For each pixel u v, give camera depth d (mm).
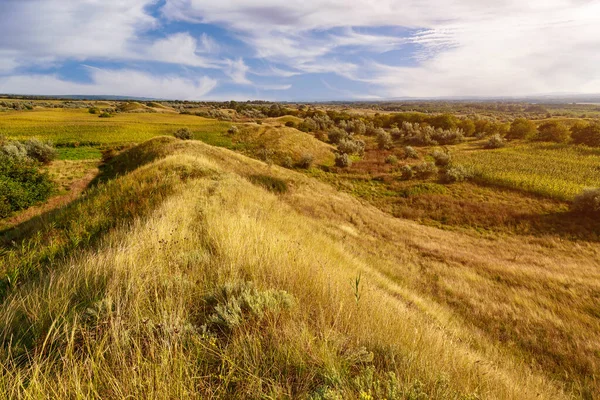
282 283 3246
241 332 2082
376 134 70188
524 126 61844
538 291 10891
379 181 35938
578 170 36219
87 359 1664
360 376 1857
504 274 12445
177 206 6832
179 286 2799
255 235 4805
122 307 2293
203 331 2123
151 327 2051
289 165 39562
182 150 26047
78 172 28922
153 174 12805
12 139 37438
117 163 30719
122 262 3152
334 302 2928
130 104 124062
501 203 27172
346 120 86312
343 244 12328
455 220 25016
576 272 13484
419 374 2027
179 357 1790
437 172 37312
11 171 20484
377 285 7285
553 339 7523
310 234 10156
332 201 23141
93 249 4461
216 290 2852
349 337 2371
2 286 3209
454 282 11164
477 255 15680
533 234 21719
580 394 5629
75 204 10188
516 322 8297
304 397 1685
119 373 1670
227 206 8484
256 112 120250
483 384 2582
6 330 2053
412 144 60156
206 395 1652
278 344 2031
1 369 1590
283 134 51406
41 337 2006
